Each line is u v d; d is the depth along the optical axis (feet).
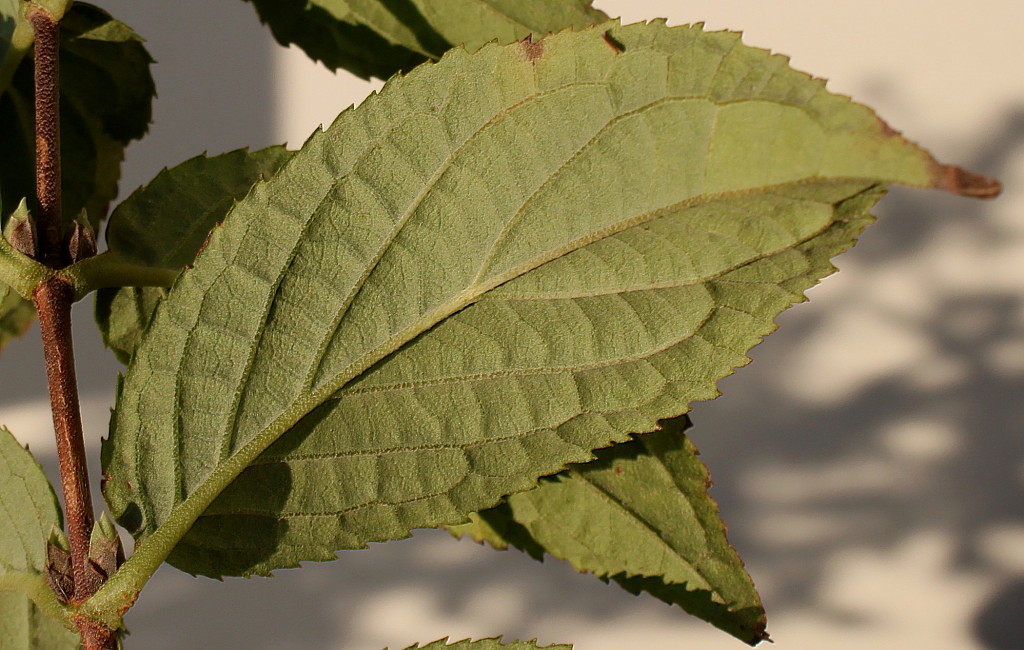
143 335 0.80
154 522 0.80
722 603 0.86
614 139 0.77
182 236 0.86
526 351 0.80
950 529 2.73
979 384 2.68
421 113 0.79
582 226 0.78
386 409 0.81
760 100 0.75
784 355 2.67
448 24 0.89
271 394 0.80
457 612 2.70
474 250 0.79
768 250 0.77
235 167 0.87
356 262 0.80
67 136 0.93
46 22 0.83
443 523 0.80
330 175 0.79
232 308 0.80
